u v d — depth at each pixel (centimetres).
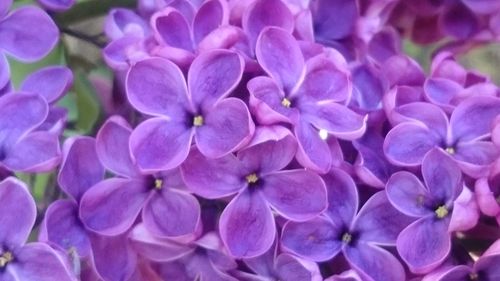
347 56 28
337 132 23
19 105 24
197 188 23
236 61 23
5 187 23
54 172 24
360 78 26
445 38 30
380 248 24
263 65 23
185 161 23
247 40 24
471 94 25
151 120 23
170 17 24
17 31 25
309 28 25
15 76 27
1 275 23
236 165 23
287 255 23
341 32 28
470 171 23
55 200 24
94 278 24
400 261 24
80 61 28
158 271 24
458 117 24
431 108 24
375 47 28
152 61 23
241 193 23
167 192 24
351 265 23
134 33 26
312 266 23
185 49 24
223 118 23
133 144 23
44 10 26
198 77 23
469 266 23
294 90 24
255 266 24
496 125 23
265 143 23
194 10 25
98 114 26
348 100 24
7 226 23
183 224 24
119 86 25
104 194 24
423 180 24
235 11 24
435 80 25
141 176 24
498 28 29
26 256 23
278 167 23
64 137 25
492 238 23
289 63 24
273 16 24
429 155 23
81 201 24
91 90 28
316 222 24
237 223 23
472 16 29
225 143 23
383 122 25
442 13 29
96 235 24
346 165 24
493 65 38
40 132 23
